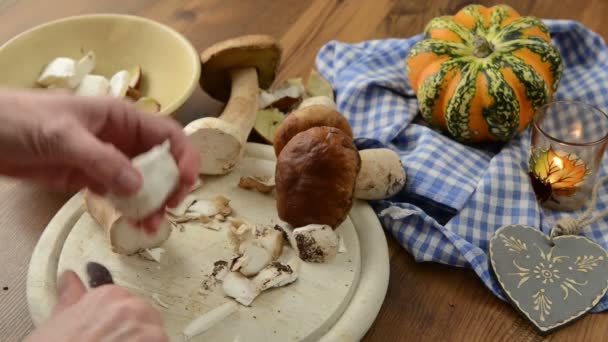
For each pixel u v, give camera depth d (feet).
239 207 2.60
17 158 2.01
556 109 2.67
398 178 2.60
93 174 1.98
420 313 2.41
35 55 2.90
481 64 2.72
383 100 2.97
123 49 2.98
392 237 2.61
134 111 2.14
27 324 2.37
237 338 2.29
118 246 2.41
